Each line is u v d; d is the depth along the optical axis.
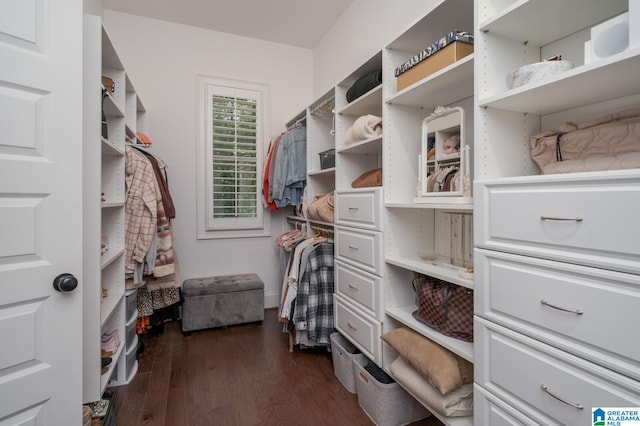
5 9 0.97
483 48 1.11
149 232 2.07
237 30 3.16
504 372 0.99
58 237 1.07
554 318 0.86
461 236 1.52
